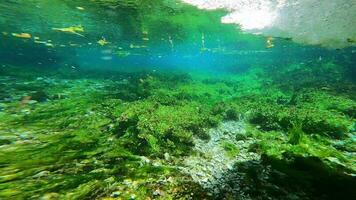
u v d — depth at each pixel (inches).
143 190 241.0
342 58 1106.1
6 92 660.7
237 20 885.2
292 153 341.7
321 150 358.9
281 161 323.3
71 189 230.4
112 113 502.0
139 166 297.1
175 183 264.1
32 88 745.0
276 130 482.3
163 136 395.5
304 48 1428.4
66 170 271.1
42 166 274.4
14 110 513.0
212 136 456.8
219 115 570.9
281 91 848.9
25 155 301.3
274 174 298.5
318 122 468.4
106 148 342.0
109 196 225.9
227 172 311.9
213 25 1008.2
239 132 484.1
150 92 732.7
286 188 267.1
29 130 403.5
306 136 403.9
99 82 976.3
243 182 283.6
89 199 218.4
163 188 251.0
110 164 295.4
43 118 471.5
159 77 1091.9
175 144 382.3
